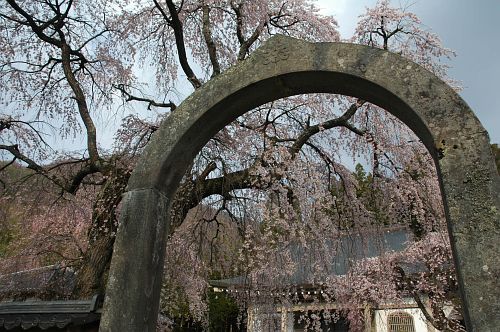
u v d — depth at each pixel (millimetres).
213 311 12742
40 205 7562
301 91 3221
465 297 2193
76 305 3604
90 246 5508
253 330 7793
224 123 3326
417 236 7574
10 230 8258
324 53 3006
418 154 7051
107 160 6531
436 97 2652
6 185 7191
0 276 7789
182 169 3227
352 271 7438
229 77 3141
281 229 6203
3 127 7398
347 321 10305
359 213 7016
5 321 3670
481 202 2322
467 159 2436
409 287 7949
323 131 6727
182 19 7934
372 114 7156
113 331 2652
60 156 7383
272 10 7402
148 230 2891
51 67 8258
